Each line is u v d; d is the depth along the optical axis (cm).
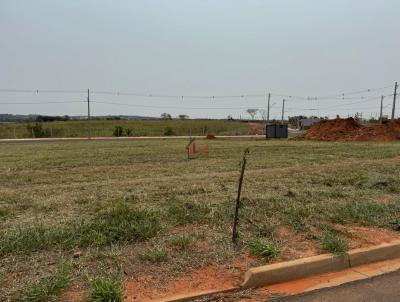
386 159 1519
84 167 1327
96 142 3278
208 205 646
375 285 388
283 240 481
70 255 423
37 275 371
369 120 7762
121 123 7069
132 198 726
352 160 1491
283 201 680
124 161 1520
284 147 2319
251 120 10294
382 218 579
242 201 682
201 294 351
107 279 355
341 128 3809
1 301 320
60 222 541
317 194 750
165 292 351
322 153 1852
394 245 470
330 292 371
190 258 423
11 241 448
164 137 4697
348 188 829
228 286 369
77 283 357
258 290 373
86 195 762
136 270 390
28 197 748
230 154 1817
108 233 479
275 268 391
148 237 480
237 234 498
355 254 440
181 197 730
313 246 461
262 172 1112
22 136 4981
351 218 578
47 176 1098
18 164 1426
